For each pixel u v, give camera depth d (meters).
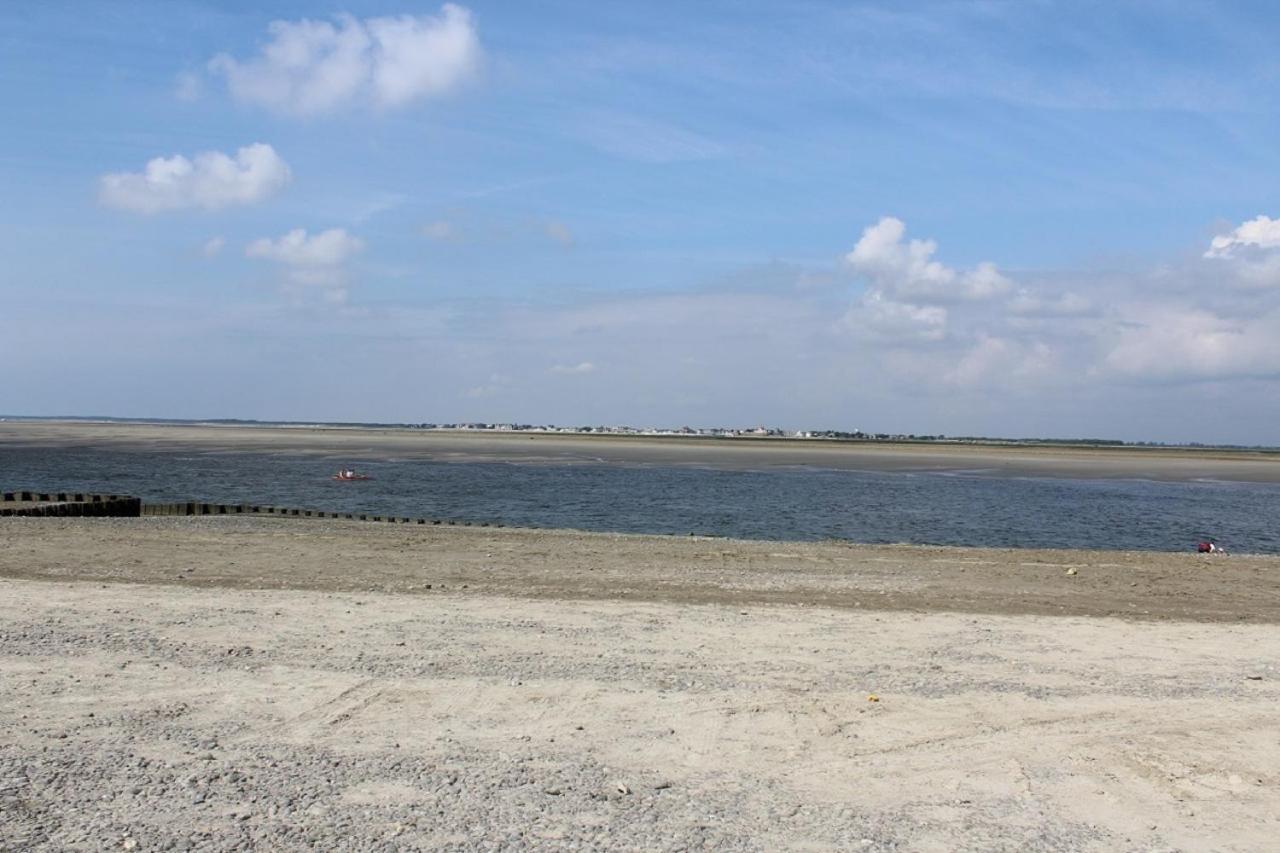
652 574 18.34
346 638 11.34
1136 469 100.56
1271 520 46.78
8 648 10.48
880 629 12.80
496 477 69.56
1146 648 11.95
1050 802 6.79
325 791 6.64
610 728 8.13
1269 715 8.93
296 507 45.00
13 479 61.94
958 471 89.75
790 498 53.88
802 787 6.96
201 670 9.70
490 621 12.63
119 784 6.69
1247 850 6.09
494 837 5.98
